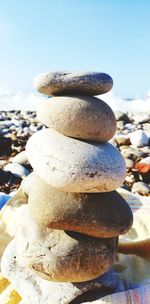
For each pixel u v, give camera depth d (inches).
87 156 10.9
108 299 11.4
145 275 13.3
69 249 11.3
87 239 11.5
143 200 19.5
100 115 11.4
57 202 11.3
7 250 13.3
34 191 11.9
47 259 11.3
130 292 11.6
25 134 46.2
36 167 11.4
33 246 11.6
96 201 11.4
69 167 10.7
